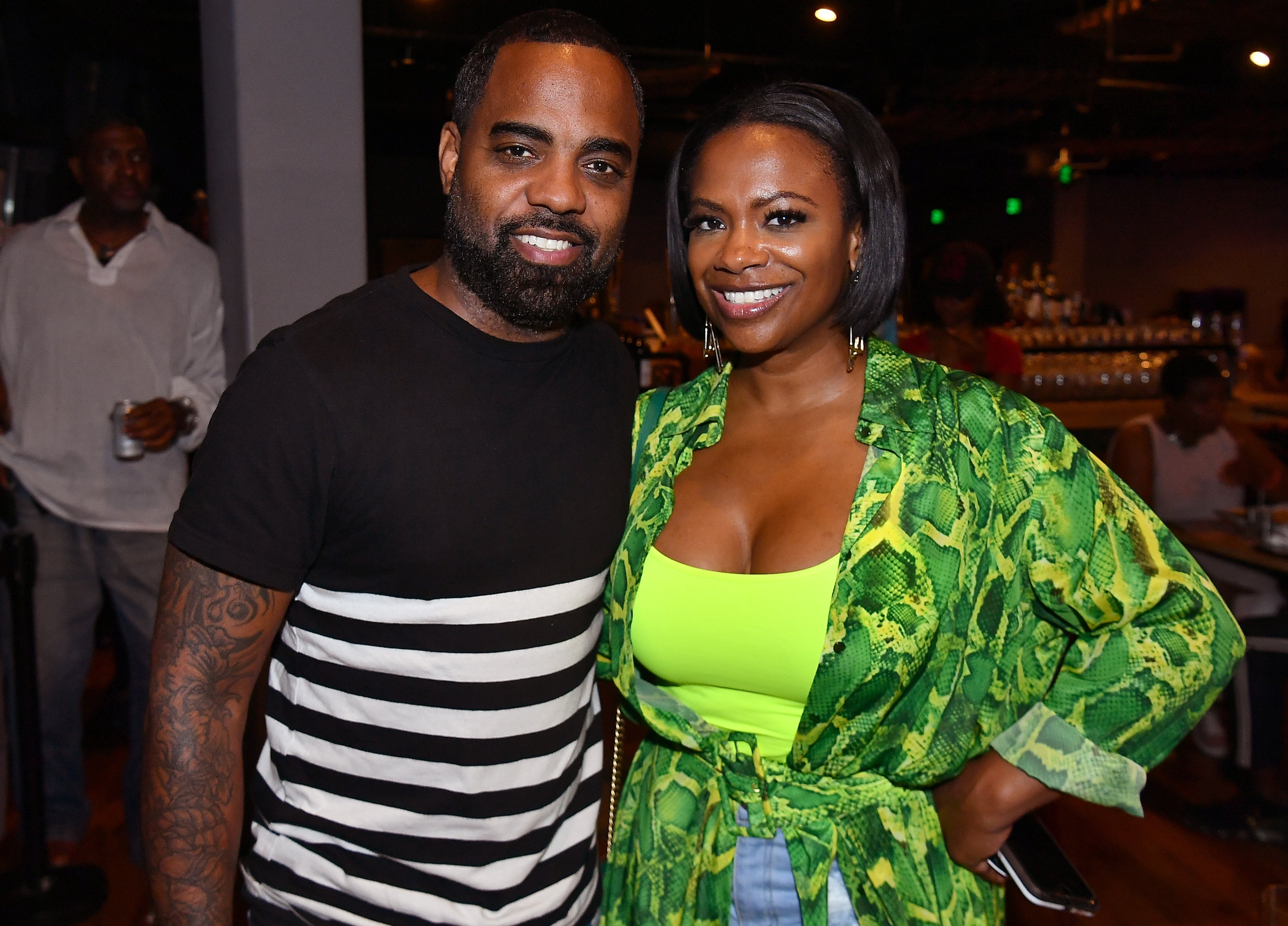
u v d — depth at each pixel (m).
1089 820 2.99
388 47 5.97
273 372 1.08
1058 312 7.02
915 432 1.20
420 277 1.22
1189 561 1.19
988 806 1.18
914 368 1.27
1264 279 12.24
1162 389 3.59
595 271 1.15
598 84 1.11
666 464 1.30
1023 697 1.26
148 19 5.41
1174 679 1.15
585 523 1.21
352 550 1.13
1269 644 2.83
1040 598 1.20
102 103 5.76
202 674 1.08
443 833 1.15
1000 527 1.18
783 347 1.25
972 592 1.18
